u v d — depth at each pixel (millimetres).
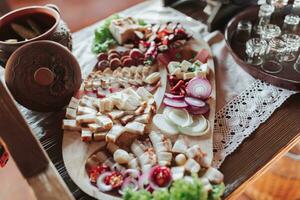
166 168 721
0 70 1025
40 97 842
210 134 821
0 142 806
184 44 1051
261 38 1036
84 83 940
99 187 730
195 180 626
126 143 809
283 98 907
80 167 769
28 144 688
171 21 1141
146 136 829
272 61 996
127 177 737
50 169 687
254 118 869
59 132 871
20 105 937
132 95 889
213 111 871
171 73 950
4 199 1141
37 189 656
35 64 821
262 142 823
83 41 1128
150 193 672
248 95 924
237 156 802
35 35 936
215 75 984
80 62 1041
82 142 814
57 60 839
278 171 1198
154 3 1269
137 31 1062
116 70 981
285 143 817
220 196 718
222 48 1061
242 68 990
